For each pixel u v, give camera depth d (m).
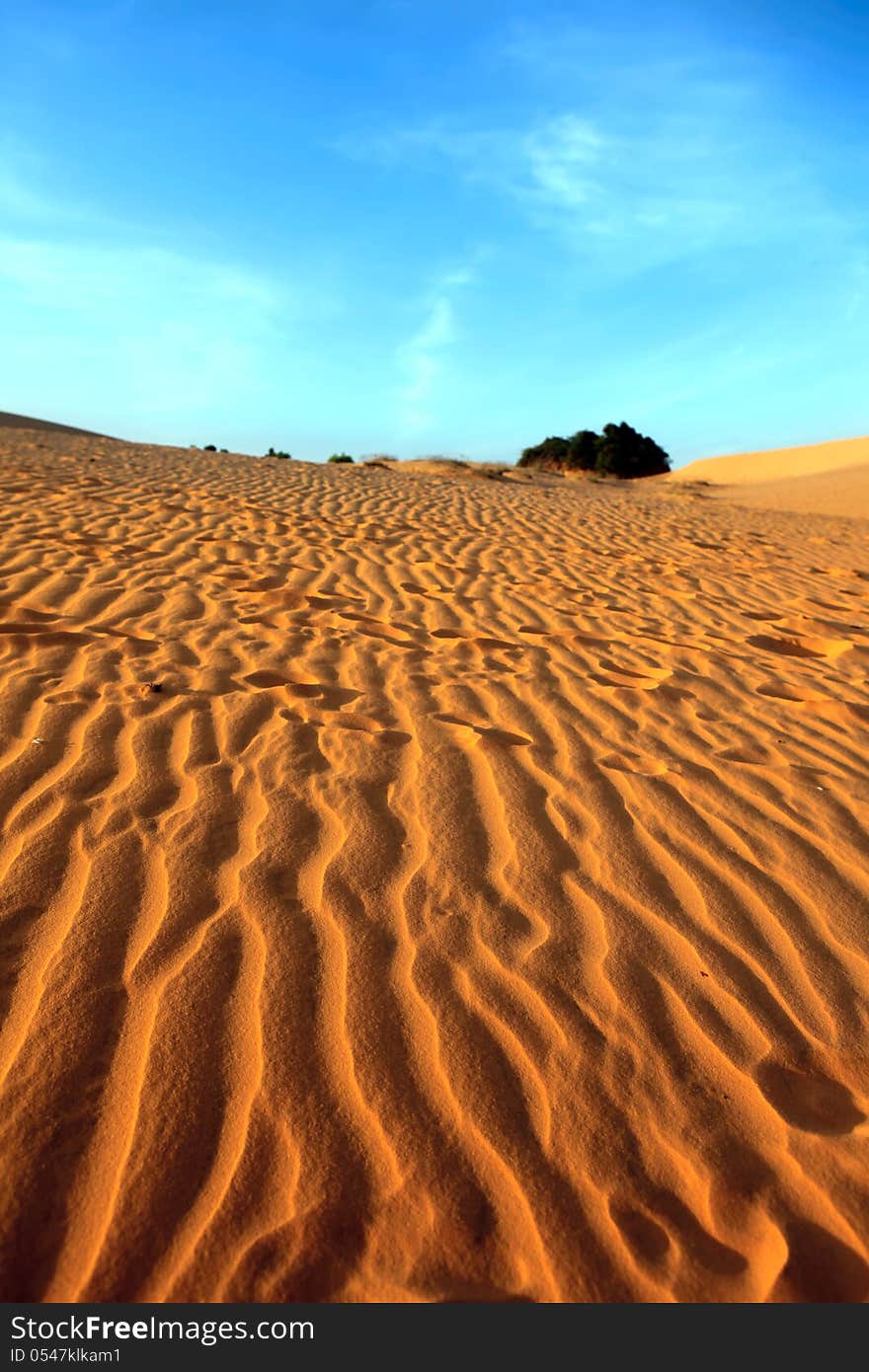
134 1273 1.52
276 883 2.56
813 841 3.09
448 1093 1.90
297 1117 1.81
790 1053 2.09
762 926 2.56
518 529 10.91
